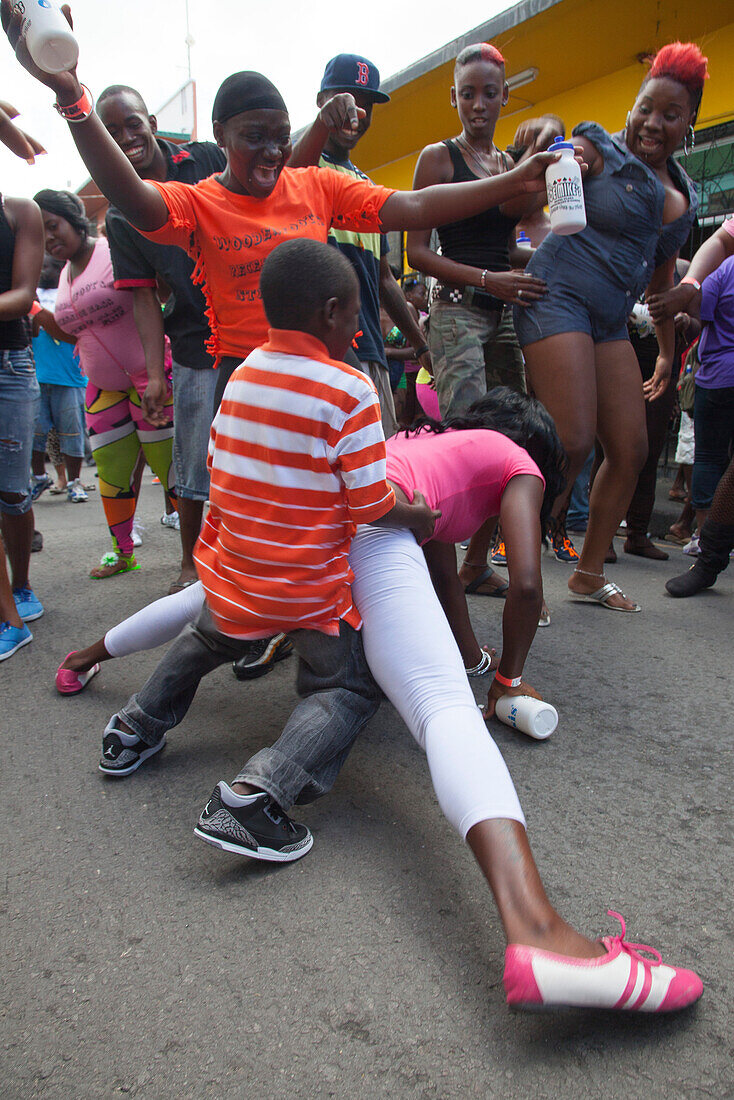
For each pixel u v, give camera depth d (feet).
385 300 11.37
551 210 8.06
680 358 17.88
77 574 13.19
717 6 18.98
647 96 9.52
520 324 10.16
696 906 5.02
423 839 5.72
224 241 6.84
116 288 10.34
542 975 3.72
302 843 5.48
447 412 11.13
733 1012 4.21
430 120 27.73
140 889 5.23
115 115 9.23
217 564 5.86
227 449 5.55
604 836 5.75
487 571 11.51
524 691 7.54
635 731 7.42
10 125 8.76
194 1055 3.96
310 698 5.57
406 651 5.24
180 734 7.38
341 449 5.16
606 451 10.78
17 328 9.86
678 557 15.24
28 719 7.70
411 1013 4.19
